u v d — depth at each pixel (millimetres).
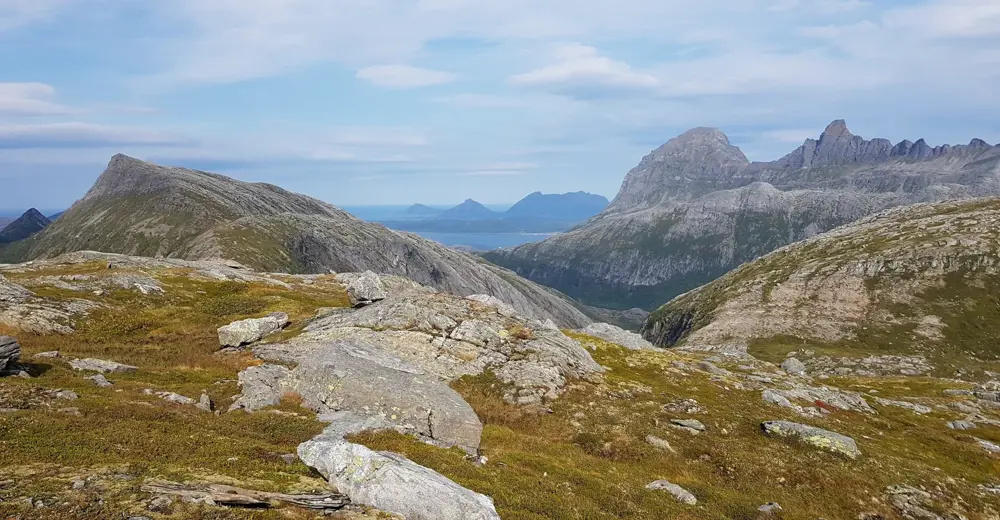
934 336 197375
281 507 20547
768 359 190375
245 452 26516
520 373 54344
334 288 118188
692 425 48562
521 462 35469
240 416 35375
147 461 23234
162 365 53031
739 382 71938
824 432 47844
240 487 21344
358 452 24719
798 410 61000
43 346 53375
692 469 41000
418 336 58438
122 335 63875
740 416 53312
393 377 42094
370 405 38531
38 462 21391
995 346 186625
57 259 121688
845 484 40625
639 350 88375
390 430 34500
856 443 48469
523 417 47188
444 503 22406
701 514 32000
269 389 41219
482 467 32219
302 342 59031
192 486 20609
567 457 39125
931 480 43438
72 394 33156
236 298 90000
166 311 76812
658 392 58250
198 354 58000
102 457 22812
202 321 73875
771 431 49156
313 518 20078
